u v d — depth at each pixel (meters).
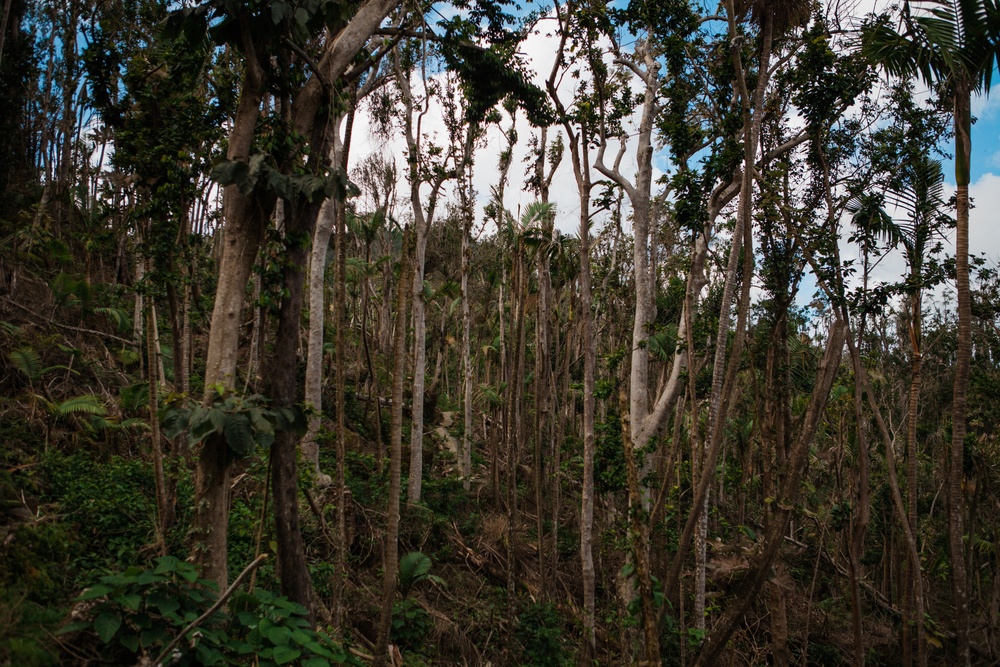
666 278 22.91
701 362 15.65
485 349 27.92
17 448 10.11
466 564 16.50
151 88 9.69
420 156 17.80
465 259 21.09
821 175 13.12
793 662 16.70
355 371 23.56
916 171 11.88
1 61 15.63
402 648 12.27
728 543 17.88
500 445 23.61
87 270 16.33
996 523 19.64
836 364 10.48
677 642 13.90
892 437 21.06
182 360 9.95
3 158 17.17
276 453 8.17
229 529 10.57
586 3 11.82
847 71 12.34
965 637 8.88
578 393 24.86
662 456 16.31
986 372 19.50
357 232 21.83
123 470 10.55
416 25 10.68
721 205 14.22
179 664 5.71
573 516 20.55
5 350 12.14
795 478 9.98
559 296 22.30
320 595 11.69
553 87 12.25
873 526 21.72
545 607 14.86
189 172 9.32
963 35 8.48
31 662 5.51
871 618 19.44
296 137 8.22
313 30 9.12
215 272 19.20
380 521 15.54
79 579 7.70
